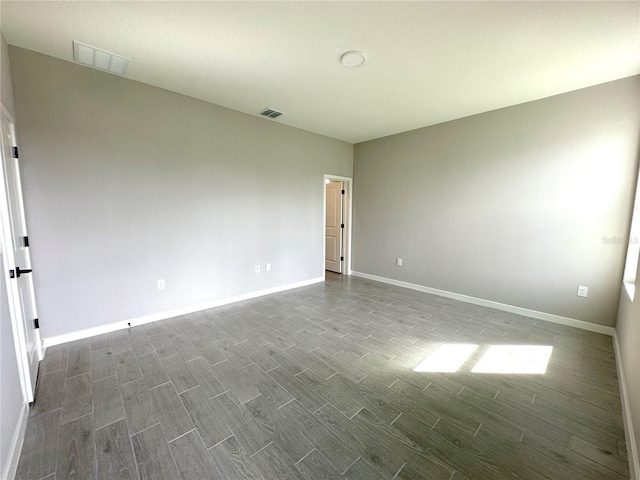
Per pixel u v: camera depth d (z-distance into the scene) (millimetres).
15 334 1686
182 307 3408
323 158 4945
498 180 3621
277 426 1652
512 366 2326
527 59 2389
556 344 2719
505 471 1371
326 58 2404
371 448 1502
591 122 2934
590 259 3016
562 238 3184
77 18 1907
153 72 2691
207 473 1351
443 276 4262
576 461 1431
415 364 2346
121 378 2107
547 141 3217
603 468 1392
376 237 5188
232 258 3848
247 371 2223
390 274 5000
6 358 1466
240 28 2018
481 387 2045
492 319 3348
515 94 3117
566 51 2266
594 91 2898
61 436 1561
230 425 1657
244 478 1326
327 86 2949
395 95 3158
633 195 2748
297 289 4613
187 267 3414
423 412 1780
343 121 4117
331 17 1889
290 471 1363
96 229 2744
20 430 1518
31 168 2377
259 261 4180
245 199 3922
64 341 2629
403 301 4012
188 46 2244
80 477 1324
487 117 3664
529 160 3359
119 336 2797
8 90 2102
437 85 2902
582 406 1847
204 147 3445
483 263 3826
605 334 2947
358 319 3326
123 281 2943
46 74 2410
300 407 1817
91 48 2289
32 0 1721
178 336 2820
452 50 2264
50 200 2482
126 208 2910
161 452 1466
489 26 1961
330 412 1773
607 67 2527
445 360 2414
